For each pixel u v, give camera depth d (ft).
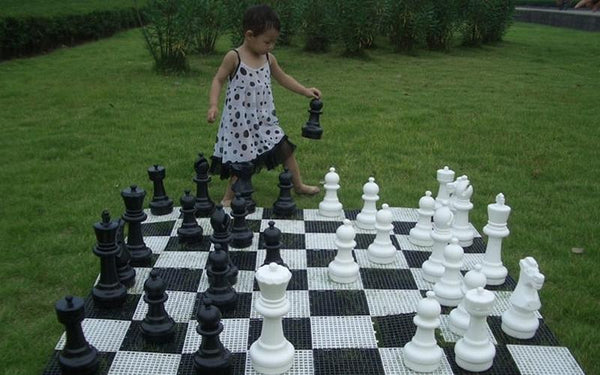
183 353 8.98
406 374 8.61
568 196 16.15
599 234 13.70
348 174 17.54
